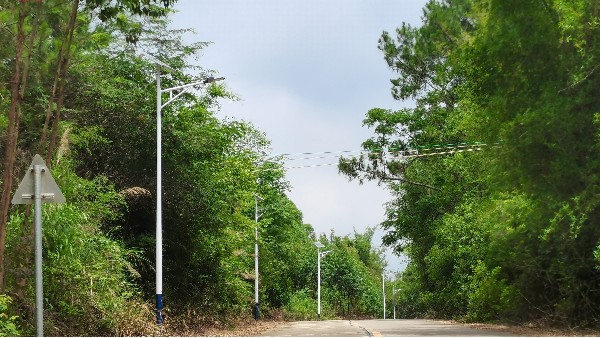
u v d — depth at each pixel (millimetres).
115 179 23969
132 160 24203
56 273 15781
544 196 19188
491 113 19781
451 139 40562
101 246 18078
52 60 16219
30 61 16016
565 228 18969
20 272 14812
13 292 14945
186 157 25219
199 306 27312
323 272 77812
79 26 16031
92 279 16703
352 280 80750
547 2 18672
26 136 20688
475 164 30906
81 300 16484
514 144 19344
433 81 41156
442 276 38031
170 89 22953
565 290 20859
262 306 46875
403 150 43125
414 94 42625
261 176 48031
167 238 25500
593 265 20047
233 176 28031
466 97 28484
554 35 18484
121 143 23797
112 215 21047
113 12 14383
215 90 27641
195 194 25359
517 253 22625
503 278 26203
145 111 23984
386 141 43594
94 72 23141
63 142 18219
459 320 34938
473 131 25812
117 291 18281
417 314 85750
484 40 19391
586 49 18016
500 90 19453
